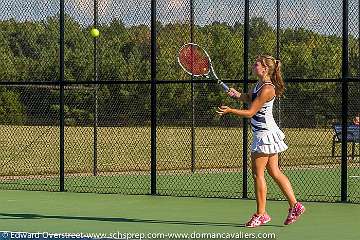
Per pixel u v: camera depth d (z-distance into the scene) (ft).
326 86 112.57
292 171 108.58
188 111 111.86
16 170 111.65
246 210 67.51
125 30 98.12
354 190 87.35
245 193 76.23
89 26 92.84
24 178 96.02
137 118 113.80
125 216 63.52
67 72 96.94
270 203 72.54
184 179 96.53
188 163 124.47
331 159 125.39
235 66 98.68
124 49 98.48
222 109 56.29
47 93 114.62
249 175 100.58
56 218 62.08
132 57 98.58
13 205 70.74
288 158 124.77
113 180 94.22
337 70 102.01
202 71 62.18
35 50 96.73
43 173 102.42
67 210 67.36
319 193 83.97
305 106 112.78
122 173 103.81
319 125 113.39
